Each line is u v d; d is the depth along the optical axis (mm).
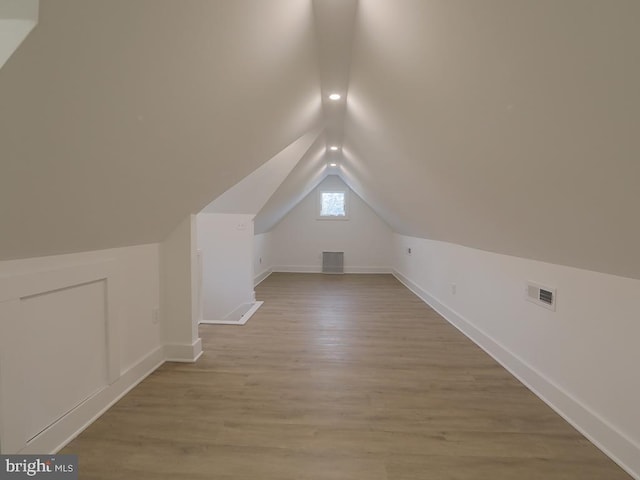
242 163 2641
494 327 2758
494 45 1066
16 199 1083
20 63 739
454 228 3129
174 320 2629
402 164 2953
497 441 1668
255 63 1660
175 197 2121
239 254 4551
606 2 695
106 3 809
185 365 2539
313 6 1681
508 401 2051
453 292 3719
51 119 933
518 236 2053
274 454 1560
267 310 4234
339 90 2746
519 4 881
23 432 1412
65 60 827
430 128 1924
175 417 1850
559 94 974
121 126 1197
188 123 1557
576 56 845
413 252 5578
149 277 2432
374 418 1855
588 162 1080
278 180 4230
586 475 1450
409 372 2445
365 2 1568
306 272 7637
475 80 1271
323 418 1851
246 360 2643
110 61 951
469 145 1670
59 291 1617
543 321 2105
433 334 3320
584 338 1767
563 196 1343
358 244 7613
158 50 1078
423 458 1545
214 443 1634
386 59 1776
